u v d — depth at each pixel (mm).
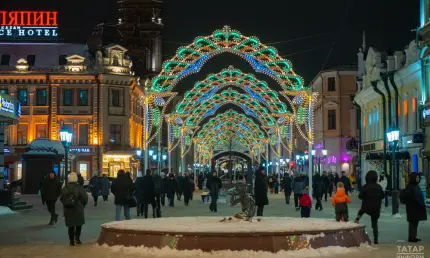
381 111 47969
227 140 83500
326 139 70875
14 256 14492
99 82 68312
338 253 14281
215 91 46469
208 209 33375
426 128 35750
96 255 14352
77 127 68500
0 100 29016
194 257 13641
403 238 17875
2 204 30203
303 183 32156
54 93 68312
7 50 69875
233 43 33188
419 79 38500
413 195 16750
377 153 45531
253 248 13844
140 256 14016
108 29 74500
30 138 68000
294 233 14117
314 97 37500
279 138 58375
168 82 37094
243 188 18203
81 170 67938
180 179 42844
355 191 54562
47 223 24062
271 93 44250
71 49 70625
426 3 34406
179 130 58000
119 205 22984
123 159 69125
